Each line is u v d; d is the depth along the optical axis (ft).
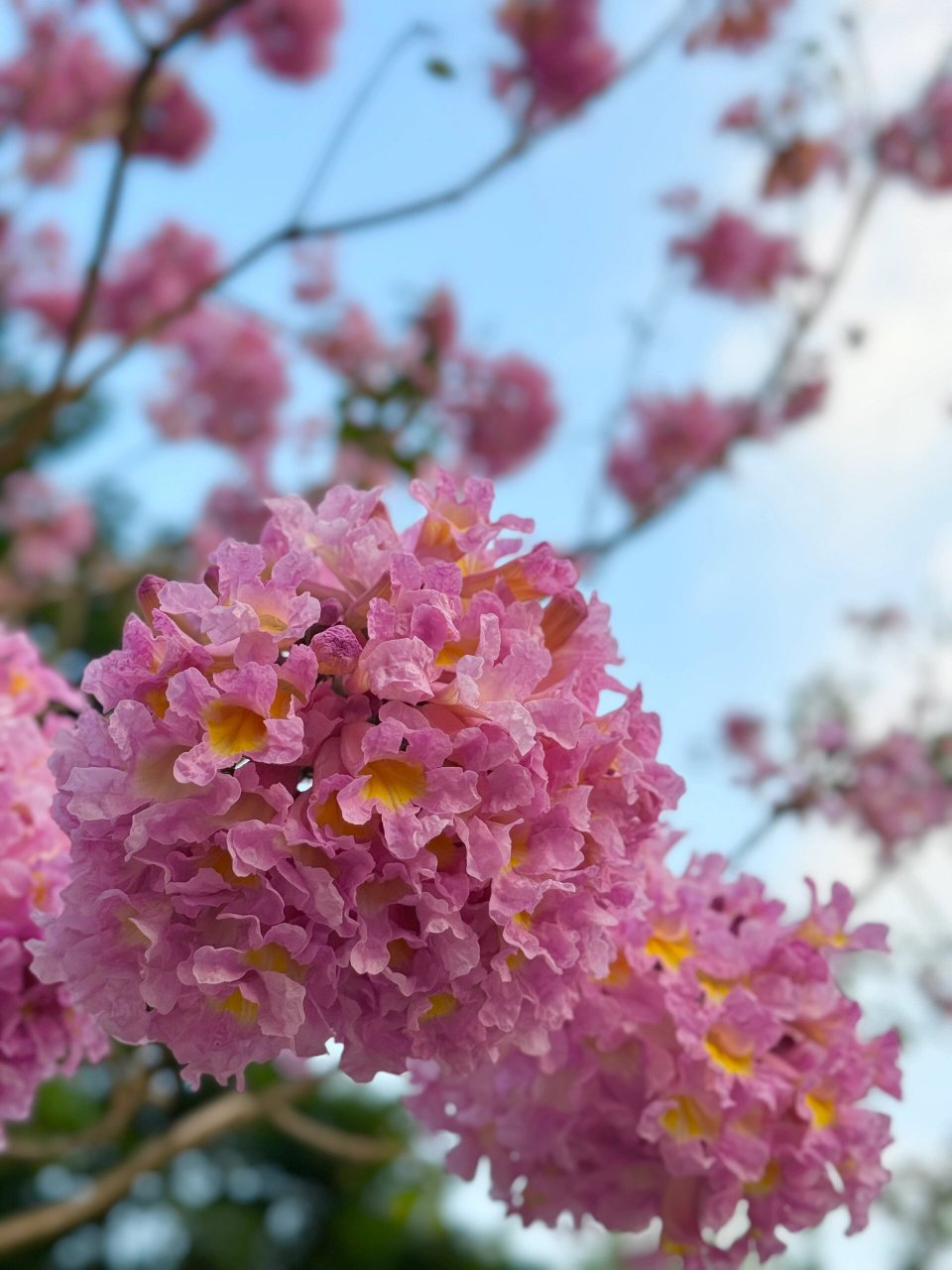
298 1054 1.30
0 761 1.67
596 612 1.44
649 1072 1.52
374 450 3.84
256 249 3.10
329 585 1.42
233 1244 10.82
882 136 4.77
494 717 1.25
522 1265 11.41
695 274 5.31
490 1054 1.34
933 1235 4.76
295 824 1.22
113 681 1.25
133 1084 2.86
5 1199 9.73
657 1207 1.63
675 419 5.21
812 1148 1.56
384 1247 10.87
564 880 1.33
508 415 4.75
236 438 5.52
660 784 1.40
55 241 5.70
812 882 1.73
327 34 4.79
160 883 1.25
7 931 1.57
